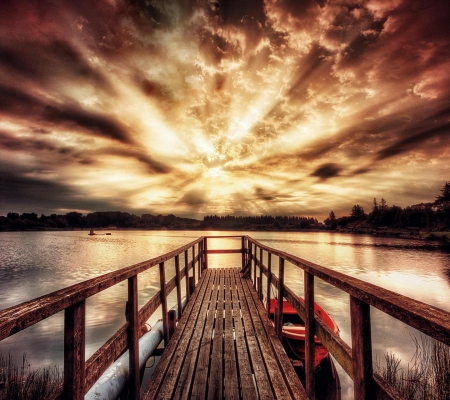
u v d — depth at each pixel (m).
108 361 1.99
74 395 1.48
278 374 2.87
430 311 0.99
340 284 1.66
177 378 2.83
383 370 6.14
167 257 3.90
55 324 10.03
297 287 16.22
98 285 1.75
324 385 4.57
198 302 5.56
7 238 95.88
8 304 14.20
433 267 26.69
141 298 13.91
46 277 21.59
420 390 5.08
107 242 73.56
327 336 2.01
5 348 8.05
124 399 2.76
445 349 6.25
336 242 70.44
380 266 27.27
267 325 4.23
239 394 2.62
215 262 29.17
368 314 1.43
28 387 5.28
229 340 3.76
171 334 4.14
